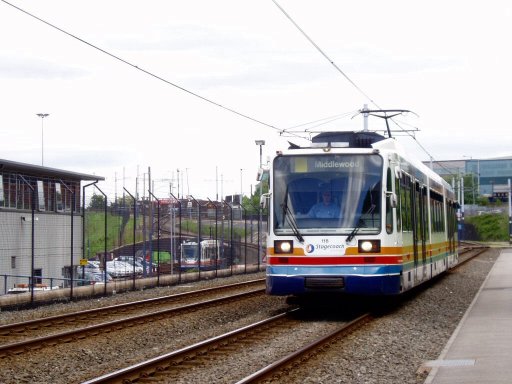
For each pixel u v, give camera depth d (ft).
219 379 42.37
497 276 135.95
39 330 63.87
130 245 155.74
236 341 55.62
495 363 44.01
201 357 48.93
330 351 51.01
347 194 68.80
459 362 44.83
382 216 68.28
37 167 132.87
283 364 44.04
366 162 69.31
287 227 68.69
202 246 176.24
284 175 69.87
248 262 177.37
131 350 55.77
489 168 578.66
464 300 90.53
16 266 116.57
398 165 73.10
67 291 93.04
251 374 42.83
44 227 122.62
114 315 75.46
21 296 85.20
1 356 49.70
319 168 69.56
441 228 108.88
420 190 88.38
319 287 67.51
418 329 63.31
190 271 153.17
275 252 68.69
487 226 463.83
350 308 78.95
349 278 67.21
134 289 107.65
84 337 58.49
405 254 74.33
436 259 100.27
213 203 137.08
